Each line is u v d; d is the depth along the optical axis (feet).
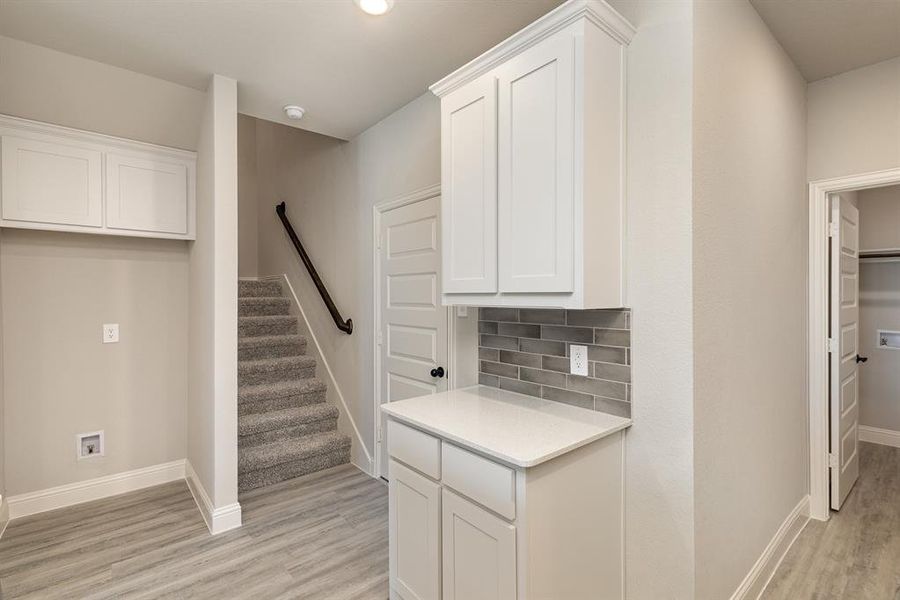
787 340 7.48
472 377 7.68
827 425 8.39
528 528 4.29
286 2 6.07
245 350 12.33
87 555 7.19
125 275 9.58
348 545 7.54
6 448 8.27
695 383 4.94
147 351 9.83
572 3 4.76
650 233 5.21
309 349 13.24
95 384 9.23
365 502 9.09
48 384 8.72
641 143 5.28
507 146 5.54
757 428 6.39
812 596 6.28
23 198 7.89
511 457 4.27
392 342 9.83
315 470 10.66
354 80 8.26
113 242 9.45
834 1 6.04
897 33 6.72
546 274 5.13
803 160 8.16
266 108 9.41
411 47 7.20
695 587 4.95
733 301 5.75
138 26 6.61
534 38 5.22
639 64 5.30
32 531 7.89
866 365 12.78
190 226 9.58
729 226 5.65
